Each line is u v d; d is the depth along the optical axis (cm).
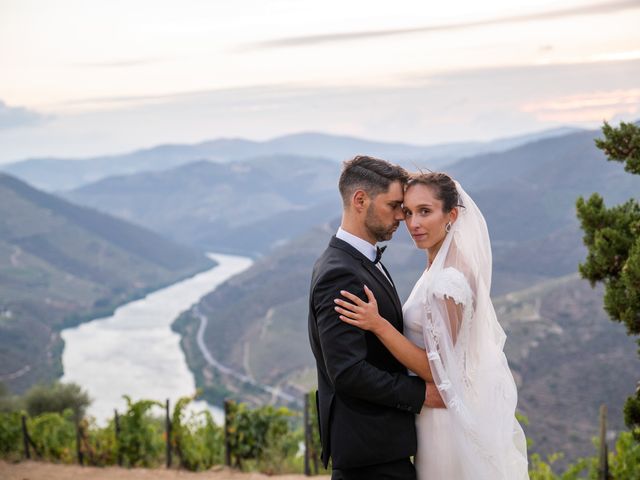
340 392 294
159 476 709
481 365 302
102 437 804
